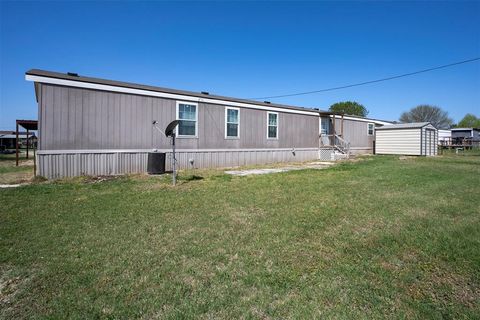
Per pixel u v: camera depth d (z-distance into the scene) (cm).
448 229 412
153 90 1019
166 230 404
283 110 1499
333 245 353
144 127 1004
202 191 676
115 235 383
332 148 1742
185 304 232
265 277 274
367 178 904
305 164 1427
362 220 454
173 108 1079
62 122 844
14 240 363
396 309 228
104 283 263
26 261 306
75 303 233
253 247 345
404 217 472
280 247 346
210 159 1204
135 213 487
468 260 313
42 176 816
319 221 446
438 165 1353
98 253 327
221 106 1234
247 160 1345
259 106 1382
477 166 1299
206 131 1184
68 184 752
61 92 842
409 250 341
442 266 301
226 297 242
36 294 246
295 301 237
